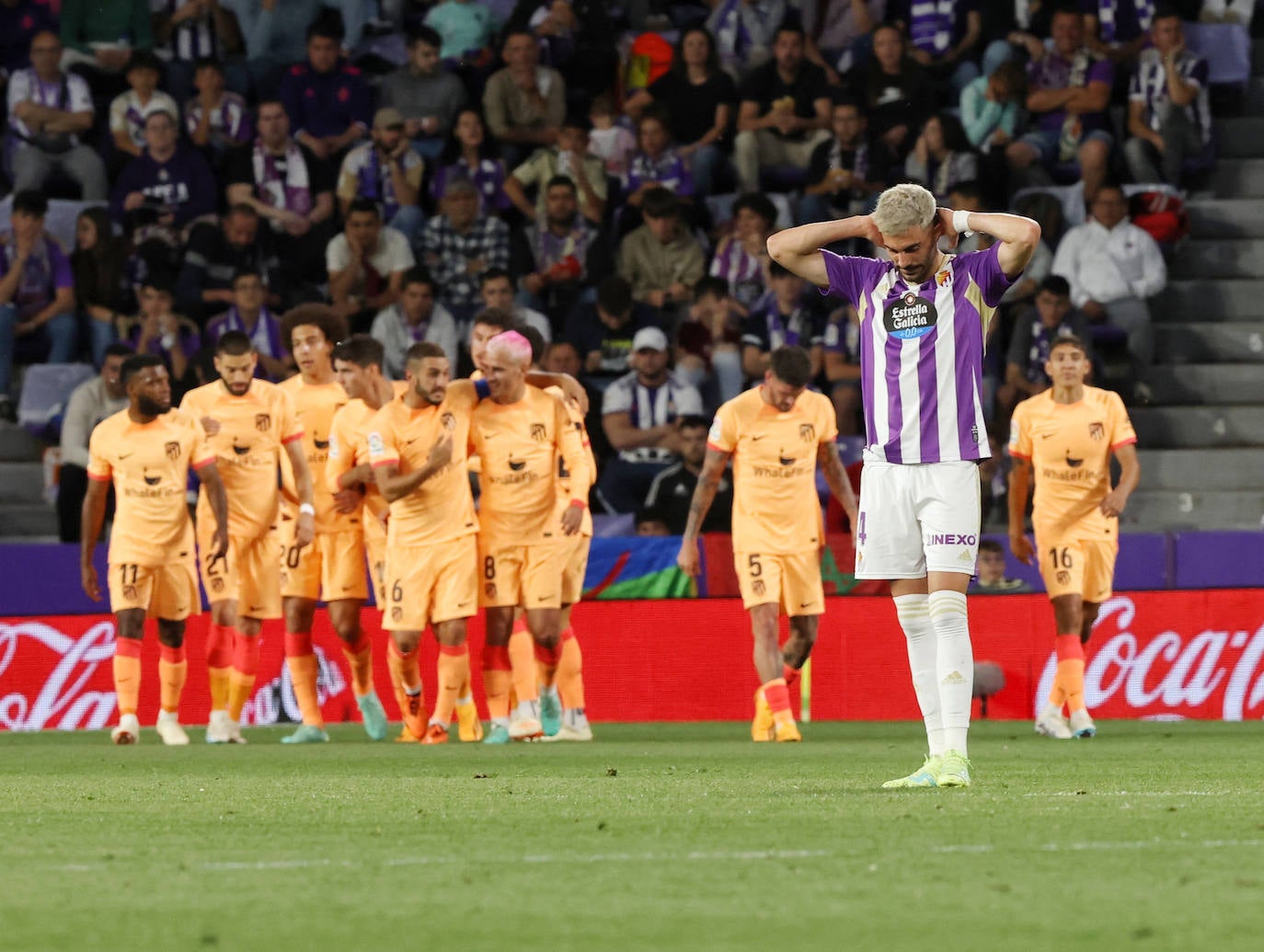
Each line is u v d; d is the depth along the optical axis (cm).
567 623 4088
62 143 6481
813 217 6291
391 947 1088
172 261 6188
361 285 6141
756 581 3881
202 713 4919
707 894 1306
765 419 3878
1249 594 4872
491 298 5869
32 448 6000
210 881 1398
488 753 3438
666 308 6091
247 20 6825
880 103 6406
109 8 6794
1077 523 4059
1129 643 4894
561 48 6806
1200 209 6656
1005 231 2198
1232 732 4184
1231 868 1445
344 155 6450
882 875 1405
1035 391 5759
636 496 5531
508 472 3834
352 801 2167
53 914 1233
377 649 4903
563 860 1514
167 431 3897
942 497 2248
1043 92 6519
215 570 4025
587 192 6275
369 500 4075
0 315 6006
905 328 2248
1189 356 6344
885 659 4922
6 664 4853
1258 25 7200
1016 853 1547
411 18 7100
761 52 6769
